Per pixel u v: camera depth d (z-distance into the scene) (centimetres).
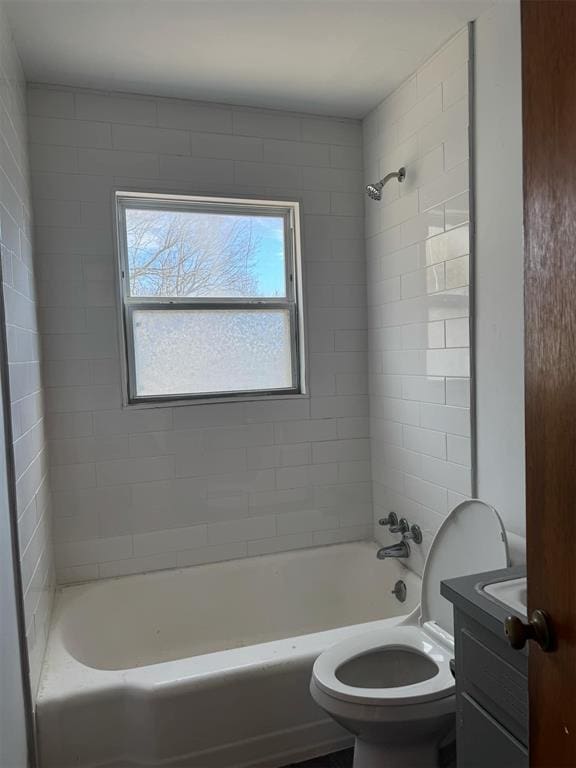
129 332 244
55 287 227
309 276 264
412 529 238
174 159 241
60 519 233
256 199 254
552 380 66
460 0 174
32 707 153
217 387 258
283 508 266
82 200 230
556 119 64
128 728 164
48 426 229
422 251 222
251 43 197
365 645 171
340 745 181
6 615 130
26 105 219
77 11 174
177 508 249
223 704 168
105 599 232
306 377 266
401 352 243
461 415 201
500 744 108
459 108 195
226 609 252
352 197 270
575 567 63
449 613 175
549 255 66
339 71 220
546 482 68
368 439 278
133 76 220
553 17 64
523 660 102
